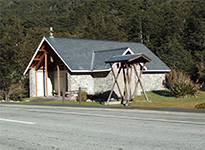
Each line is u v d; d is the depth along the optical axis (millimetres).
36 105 17625
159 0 82125
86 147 6641
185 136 7637
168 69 32938
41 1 135875
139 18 60719
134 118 11258
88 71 24859
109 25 62250
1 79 32469
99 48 29625
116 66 24797
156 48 51094
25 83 33062
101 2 90062
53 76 29859
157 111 12914
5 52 33188
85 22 67875
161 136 7676
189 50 57625
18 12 132375
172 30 58562
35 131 8820
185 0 80875
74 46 27766
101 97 24312
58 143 7129
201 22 57844
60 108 16484
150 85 31922
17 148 6770
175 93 26781
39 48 26688
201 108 14422
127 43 34219
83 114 12992
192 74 45719
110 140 7309
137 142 7023
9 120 11406
